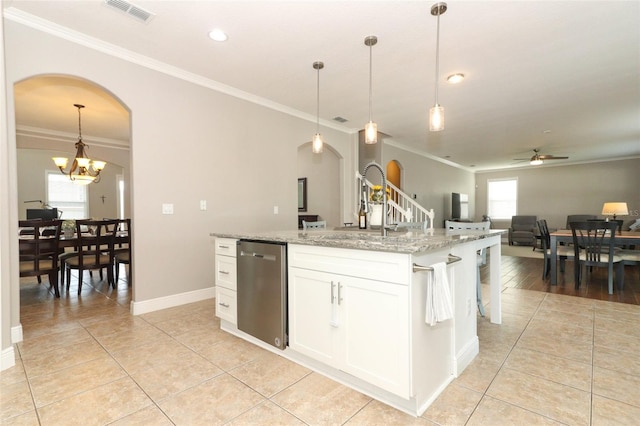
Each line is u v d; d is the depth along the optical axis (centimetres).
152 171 319
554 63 318
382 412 161
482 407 163
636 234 438
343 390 180
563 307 329
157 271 323
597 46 286
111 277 422
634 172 841
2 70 205
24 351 228
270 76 348
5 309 203
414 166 772
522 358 216
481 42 278
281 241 212
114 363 211
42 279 473
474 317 225
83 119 497
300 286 205
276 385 185
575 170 928
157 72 321
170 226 332
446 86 377
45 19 248
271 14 239
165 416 157
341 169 568
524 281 451
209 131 364
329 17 243
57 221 364
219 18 245
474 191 1108
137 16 243
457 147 738
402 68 328
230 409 162
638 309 320
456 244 193
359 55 301
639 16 240
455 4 226
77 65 271
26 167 747
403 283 155
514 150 768
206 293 362
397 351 158
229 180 384
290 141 459
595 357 216
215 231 370
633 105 443
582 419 152
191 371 201
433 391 173
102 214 834
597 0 221
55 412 159
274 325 221
